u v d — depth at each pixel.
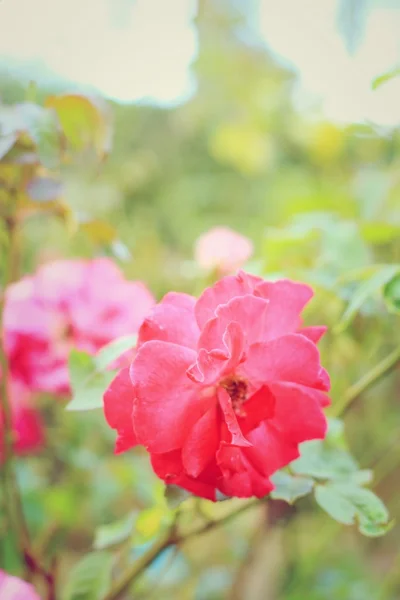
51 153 0.43
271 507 0.62
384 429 0.74
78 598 0.46
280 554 0.72
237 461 0.35
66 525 0.63
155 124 0.98
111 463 0.66
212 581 0.68
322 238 0.54
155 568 0.56
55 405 0.62
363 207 0.63
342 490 0.40
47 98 0.45
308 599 0.67
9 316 0.51
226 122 1.00
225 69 0.96
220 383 0.36
